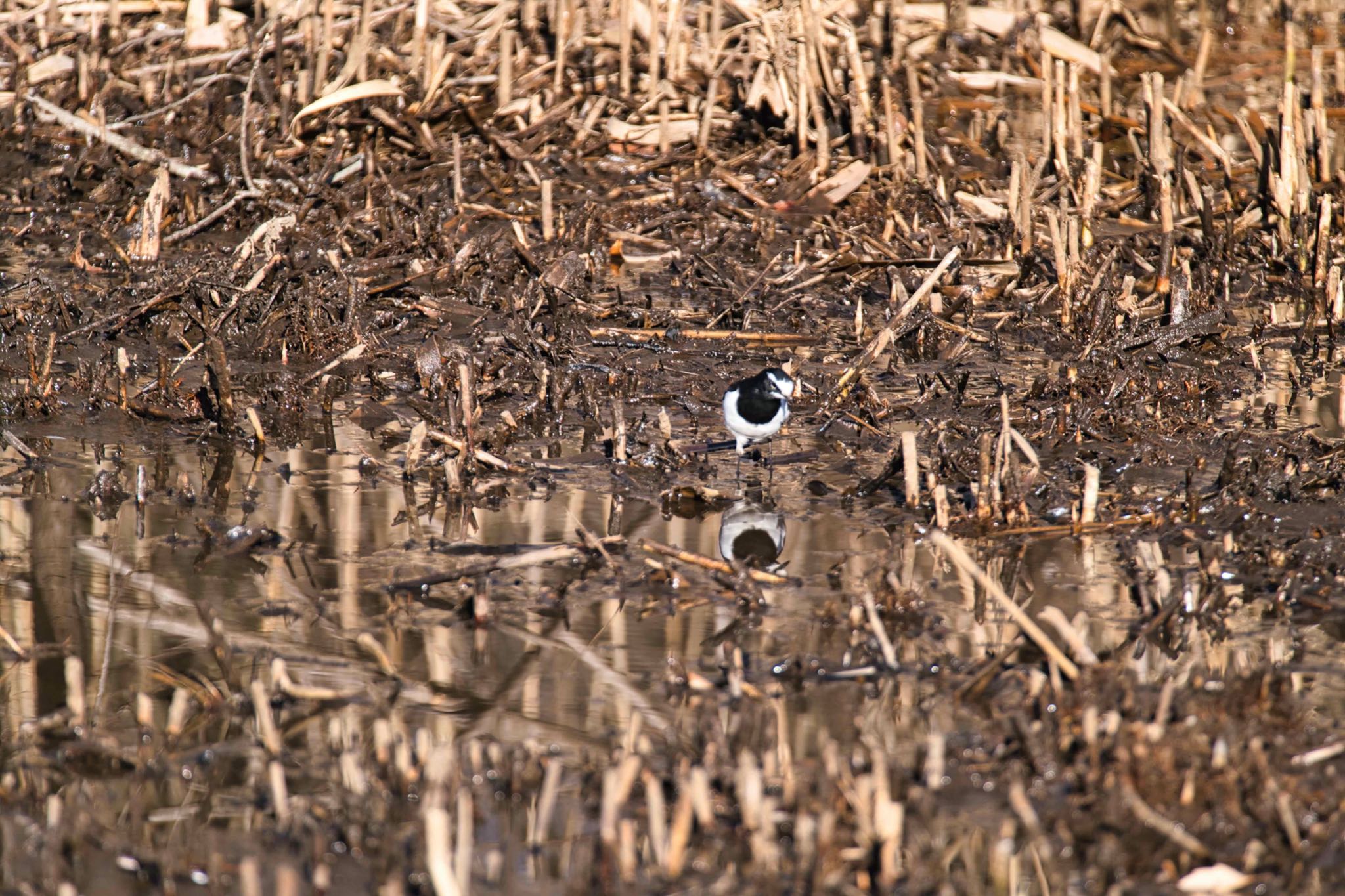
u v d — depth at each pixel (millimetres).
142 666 10328
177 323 18078
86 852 8078
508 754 8859
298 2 25688
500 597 11594
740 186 23359
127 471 14383
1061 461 14539
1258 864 7879
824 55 24672
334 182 22969
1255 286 21219
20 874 7852
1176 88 27281
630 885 7672
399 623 11109
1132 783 8289
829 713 9625
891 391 16984
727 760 8695
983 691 9844
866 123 24328
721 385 17141
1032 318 19594
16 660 10414
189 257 20344
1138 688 9578
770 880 7598
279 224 20344
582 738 9352
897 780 8609
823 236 22328
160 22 26922
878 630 10250
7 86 25562
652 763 8898
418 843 7988
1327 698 9789
